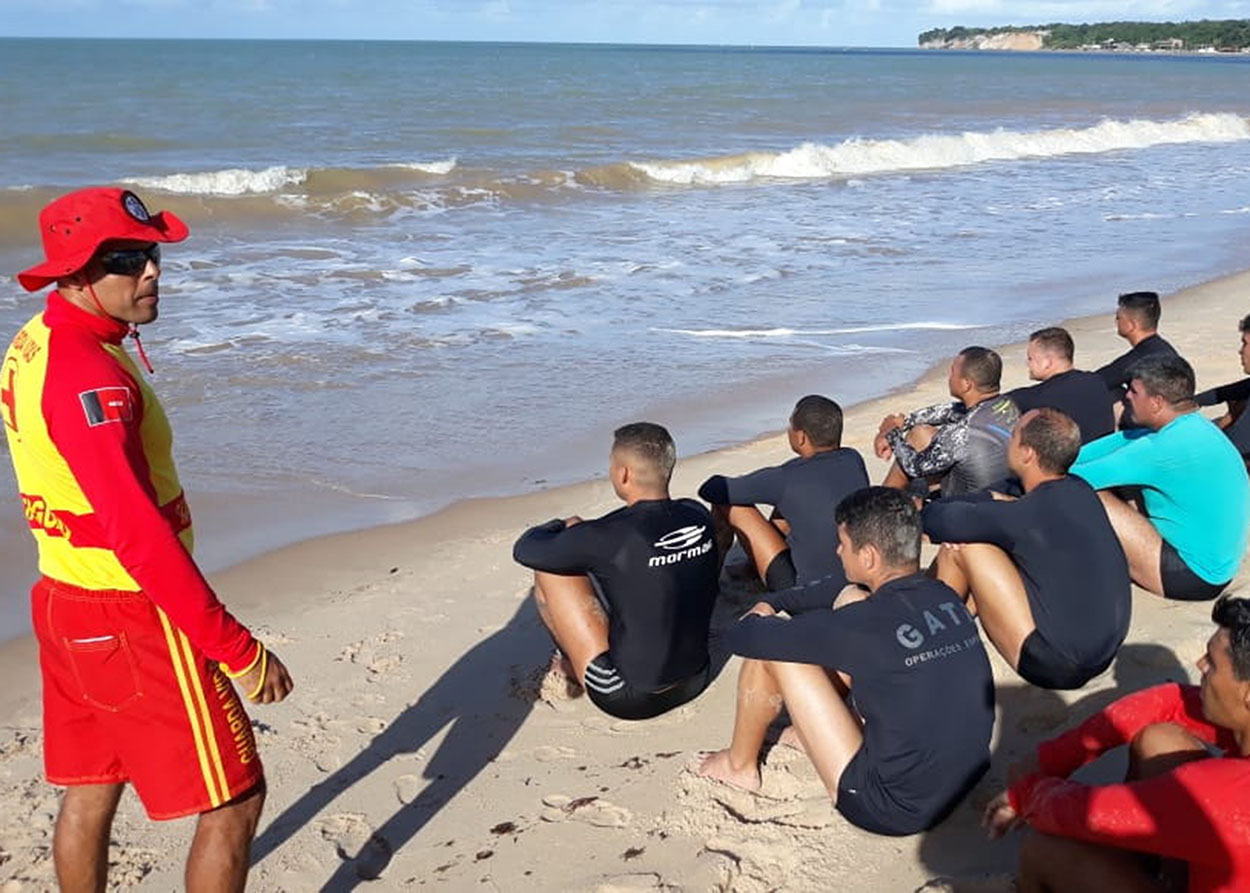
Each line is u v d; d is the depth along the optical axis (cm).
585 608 470
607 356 1133
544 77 8112
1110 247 1773
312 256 1574
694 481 792
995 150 3250
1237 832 284
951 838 388
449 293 1371
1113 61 18888
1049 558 435
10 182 2267
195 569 287
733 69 11219
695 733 469
